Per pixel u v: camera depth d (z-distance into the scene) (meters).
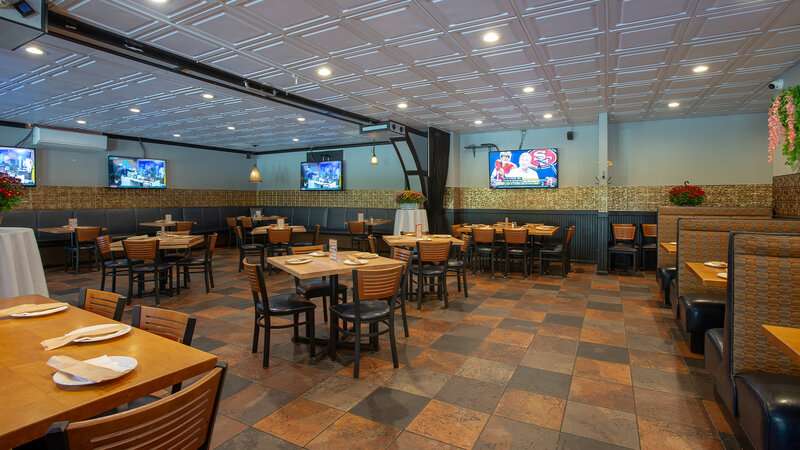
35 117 8.01
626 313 4.90
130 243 5.07
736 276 2.17
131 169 10.51
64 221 8.98
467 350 3.70
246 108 7.14
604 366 3.34
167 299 5.59
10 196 3.58
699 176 7.96
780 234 2.12
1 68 4.93
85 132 9.42
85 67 4.87
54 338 1.69
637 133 8.41
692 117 7.96
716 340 2.56
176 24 3.79
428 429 2.42
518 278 7.15
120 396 1.24
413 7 3.48
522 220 9.52
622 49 4.44
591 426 2.45
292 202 13.34
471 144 10.06
